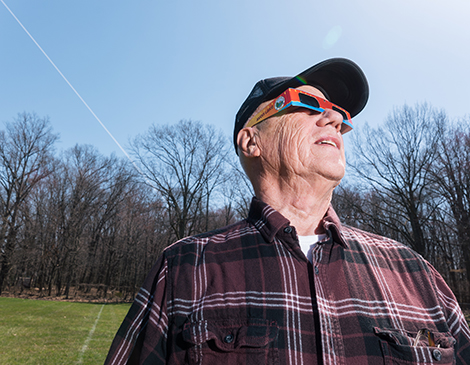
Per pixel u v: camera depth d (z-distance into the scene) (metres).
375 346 0.80
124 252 31.48
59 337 9.56
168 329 0.89
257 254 0.96
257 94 1.33
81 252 29.95
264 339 0.76
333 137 1.13
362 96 1.37
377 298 0.90
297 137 1.11
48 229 29.45
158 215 28.98
